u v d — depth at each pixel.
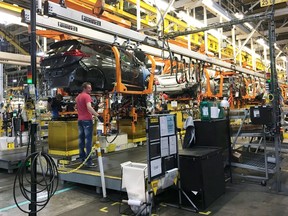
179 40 8.56
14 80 19.38
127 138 7.44
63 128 5.95
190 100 8.82
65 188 4.88
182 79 7.58
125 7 6.96
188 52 7.10
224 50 11.75
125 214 3.65
